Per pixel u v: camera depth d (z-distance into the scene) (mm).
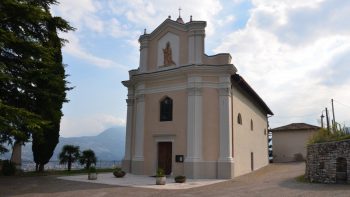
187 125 22469
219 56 22891
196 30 23453
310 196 12664
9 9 14680
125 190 15664
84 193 14625
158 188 16469
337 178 16328
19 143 17000
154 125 24250
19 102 16875
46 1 16781
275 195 13305
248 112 28531
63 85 18500
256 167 30047
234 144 23344
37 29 16891
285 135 42344
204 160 21781
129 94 27094
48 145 25984
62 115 19422
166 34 25047
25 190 15453
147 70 25516
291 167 28734
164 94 24125
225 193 14383
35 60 16219
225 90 22406
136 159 24344
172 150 23109
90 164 29312
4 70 15031
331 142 16891
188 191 15383
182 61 23797
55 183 18281
